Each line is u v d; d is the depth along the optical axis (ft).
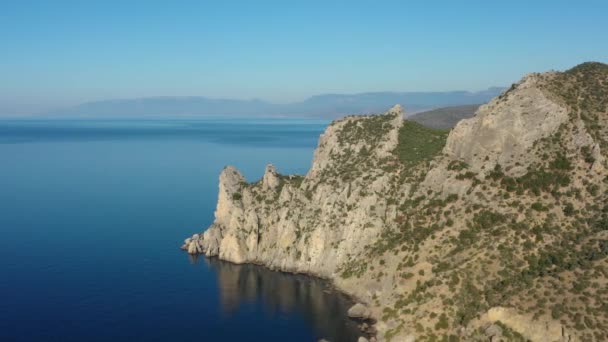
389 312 401.49
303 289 487.61
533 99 466.70
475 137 477.36
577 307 334.24
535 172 432.66
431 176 494.18
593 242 375.45
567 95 475.31
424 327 368.07
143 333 393.50
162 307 440.86
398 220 488.44
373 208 518.78
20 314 418.92
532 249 389.19
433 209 465.47
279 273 533.55
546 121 453.99
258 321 418.51
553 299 344.28
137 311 431.43
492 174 449.48
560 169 428.97
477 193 445.37
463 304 370.32
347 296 467.11
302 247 542.98
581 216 399.65
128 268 532.73
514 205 420.77
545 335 328.29
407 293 407.64
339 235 529.45
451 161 490.08
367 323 414.00
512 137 459.32
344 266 502.79
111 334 390.42
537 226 401.90
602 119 448.24
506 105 470.39
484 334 343.67
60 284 483.10
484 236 412.36
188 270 536.01
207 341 384.06
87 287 478.18
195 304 449.48
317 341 386.11
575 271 358.64
